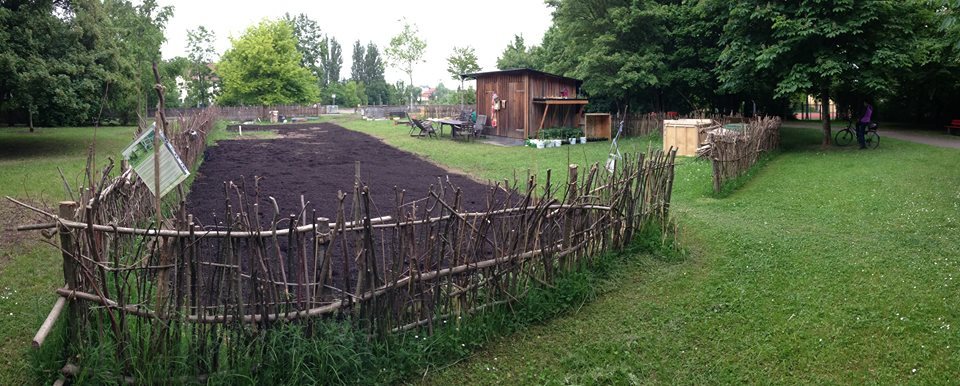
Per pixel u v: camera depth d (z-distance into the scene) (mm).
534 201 6773
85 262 4625
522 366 5477
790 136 22859
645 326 6145
